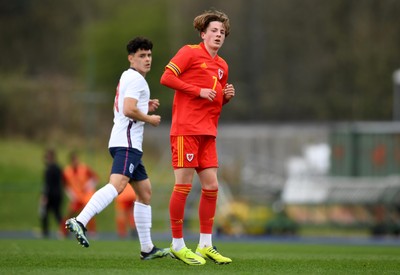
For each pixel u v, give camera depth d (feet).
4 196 390.42
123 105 109.50
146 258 114.73
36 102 577.43
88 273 94.89
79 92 594.24
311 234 344.69
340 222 342.03
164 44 639.35
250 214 327.26
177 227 112.47
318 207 346.13
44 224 271.49
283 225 325.21
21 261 111.75
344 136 368.68
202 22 114.42
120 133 109.91
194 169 114.73
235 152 463.01
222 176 391.45
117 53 619.26
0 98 568.41
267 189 350.43
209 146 114.42
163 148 569.64
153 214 368.89
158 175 495.00
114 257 120.98
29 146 529.45
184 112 112.57
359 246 208.44
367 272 101.60
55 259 115.75
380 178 361.30
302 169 404.77
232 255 136.67
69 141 554.87
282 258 126.31
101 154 547.49
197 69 113.09
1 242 184.14
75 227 106.11
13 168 457.68
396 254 153.99
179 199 112.27
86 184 267.39
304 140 447.01
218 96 113.80
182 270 100.42
